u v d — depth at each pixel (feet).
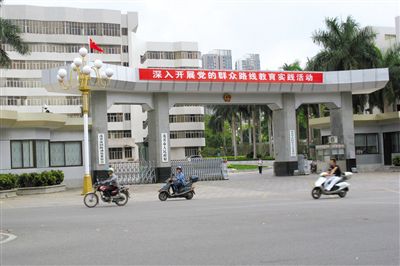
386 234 32.71
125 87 100.22
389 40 192.75
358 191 72.38
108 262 26.30
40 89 230.07
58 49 232.73
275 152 122.01
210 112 376.07
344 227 36.11
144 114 254.06
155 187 96.07
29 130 95.30
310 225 37.58
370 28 149.38
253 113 239.09
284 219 41.55
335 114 123.34
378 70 115.44
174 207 56.49
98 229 39.29
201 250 28.73
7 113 87.45
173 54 268.21
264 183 97.55
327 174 63.26
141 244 31.48
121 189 62.95
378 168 129.90
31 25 228.43
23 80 228.43
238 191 80.84
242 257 26.43
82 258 27.71
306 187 84.28
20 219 49.39
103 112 101.30
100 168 101.04
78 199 75.25
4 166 92.07
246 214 46.16
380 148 130.41
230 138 359.05
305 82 113.09
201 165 114.42
